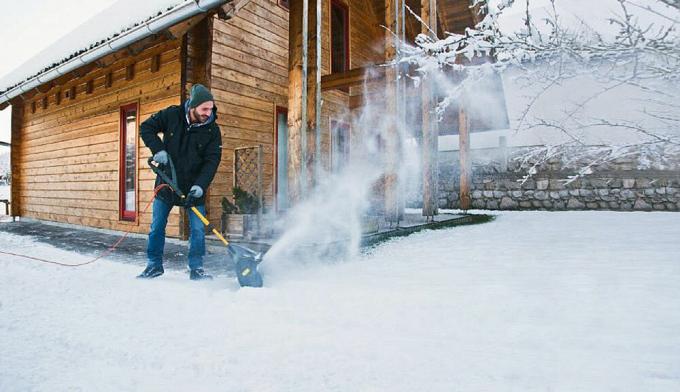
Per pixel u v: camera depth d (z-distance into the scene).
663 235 4.91
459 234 5.62
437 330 1.95
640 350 1.62
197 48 5.77
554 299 2.36
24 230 7.59
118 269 3.81
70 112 8.36
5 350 1.82
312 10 4.73
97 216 7.54
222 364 1.62
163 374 1.56
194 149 3.52
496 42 1.95
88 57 5.97
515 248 4.29
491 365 1.54
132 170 6.91
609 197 9.55
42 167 9.34
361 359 1.64
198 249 3.36
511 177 10.75
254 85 6.66
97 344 1.86
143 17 5.12
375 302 2.43
